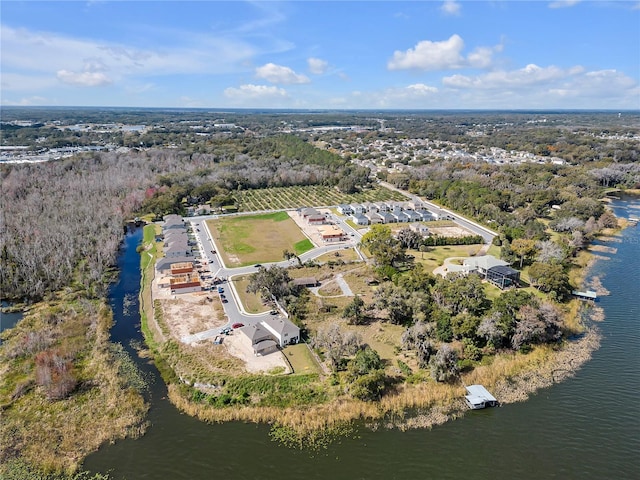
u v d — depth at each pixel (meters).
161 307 105.12
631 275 125.62
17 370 82.12
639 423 69.50
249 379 77.12
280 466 61.22
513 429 68.38
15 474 59.62
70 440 65.62
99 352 87.44
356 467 61.16
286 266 130.50
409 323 95.44
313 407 72.06
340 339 84.50
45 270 120.56
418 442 65.75
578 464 61.97
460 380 78.81
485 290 111.31
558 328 91.44
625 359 86.19
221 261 135.62
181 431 67.50
